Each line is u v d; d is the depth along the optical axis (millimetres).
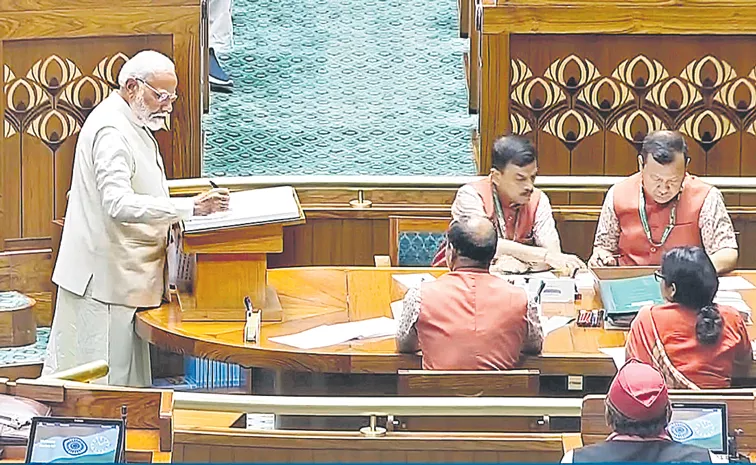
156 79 11789
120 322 12023
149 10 14680
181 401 8406
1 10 14578
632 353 9859
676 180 12289
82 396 8688
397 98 21500
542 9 15172
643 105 15508
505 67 15352
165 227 12211
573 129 15570
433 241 14219
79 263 11945
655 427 7621
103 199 11625
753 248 14672
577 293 12078
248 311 11375
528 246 12422
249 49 23453
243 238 11609
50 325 14867
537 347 10422
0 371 13578
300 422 11711
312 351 10734
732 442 8297
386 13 25344
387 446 8281
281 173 18469
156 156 12109
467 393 9266
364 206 14711
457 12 25406
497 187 12523
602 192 15016
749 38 15289
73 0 14625
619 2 15141
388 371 10625
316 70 22609
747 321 11266
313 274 13000
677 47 15344
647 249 12562
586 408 8195
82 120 14984
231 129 20062
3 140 14875
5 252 14898
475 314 10148
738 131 15562
